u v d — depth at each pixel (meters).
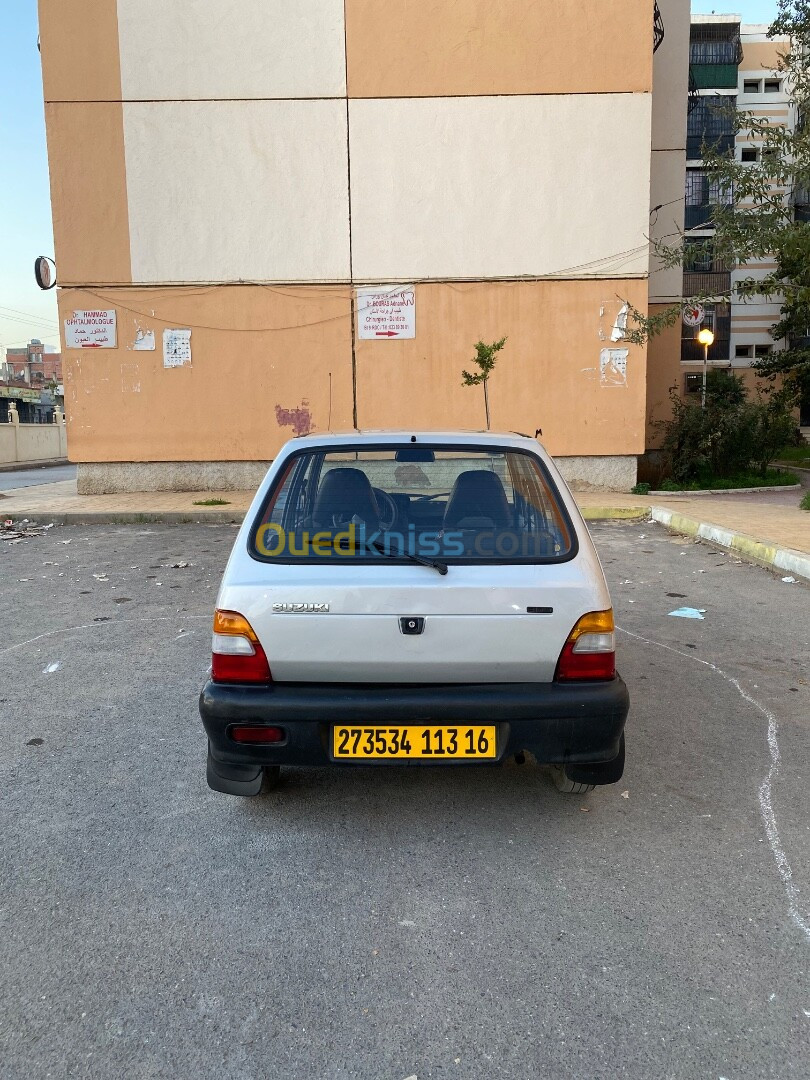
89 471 14.83
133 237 14.26
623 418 14.52
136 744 4.13
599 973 2.39
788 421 16.91
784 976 2.38
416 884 2.87
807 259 10.16
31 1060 2.08
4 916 2.69
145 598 7.36
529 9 13.86
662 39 16.50
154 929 2.62
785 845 3.12
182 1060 2.08
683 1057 2.07
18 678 5.17
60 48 13.84
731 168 10.48
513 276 14.35
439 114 14.08
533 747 2.93
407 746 2.91
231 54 13.94
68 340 14.45
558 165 14.16
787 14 11.15
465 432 3.57
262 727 2.92
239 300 14.40
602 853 3.07
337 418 14.64
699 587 7.58
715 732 4.23
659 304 17.28
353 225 14.30
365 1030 2.18
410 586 2.91
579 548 3.07
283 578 2.97
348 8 13.89
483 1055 2.08
